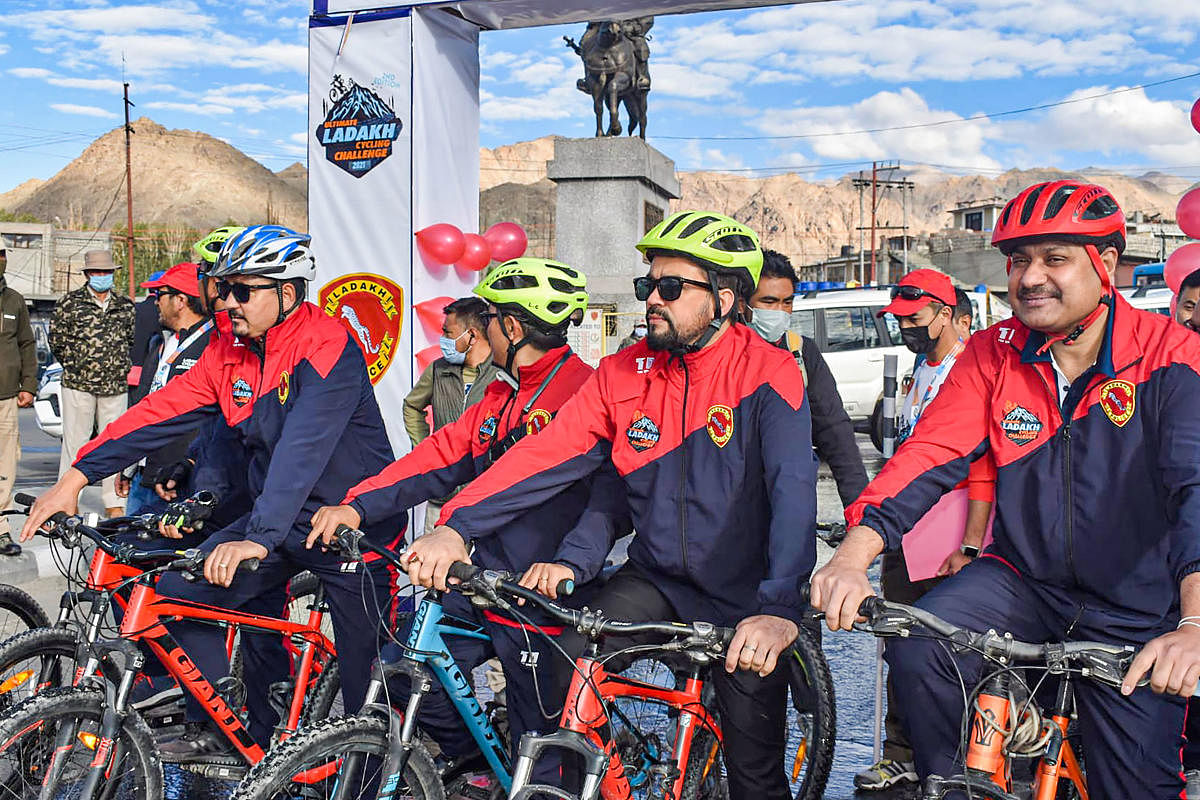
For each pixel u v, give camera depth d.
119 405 8.18
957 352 4.24
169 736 3.70
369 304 6.38
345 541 2.91
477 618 3.19
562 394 3.39
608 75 16.72
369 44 6.30
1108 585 2.56
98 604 3.26
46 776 3.02
